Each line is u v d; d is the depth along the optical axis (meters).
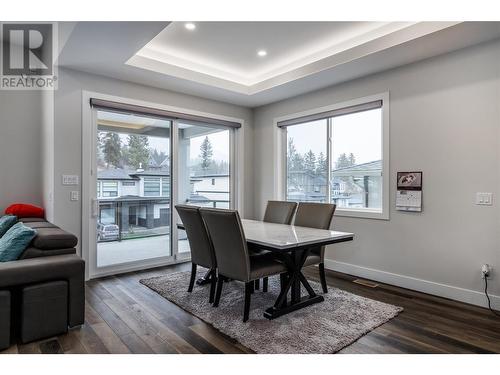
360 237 4.00
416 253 3.48
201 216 2.99
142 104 4.24
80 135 3.75
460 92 3.15
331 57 3.65
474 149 3.06
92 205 3.87
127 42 3.00
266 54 3.96
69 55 3.30
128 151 4.23
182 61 4.16
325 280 3.56
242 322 2.60
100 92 3.89
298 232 3.06
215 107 5.05
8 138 4.05
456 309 2.92
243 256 2.61
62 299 2.39
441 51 3.21
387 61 3.47
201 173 5.02
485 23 2.65
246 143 5.50
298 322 2.61
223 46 3.73
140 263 4.29
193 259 3.27
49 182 3.71
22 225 2.76
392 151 3.68
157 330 2.47
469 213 3.09
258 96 4.82
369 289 3.51
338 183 4.43
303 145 4.91
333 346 2.22
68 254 2.62
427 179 3.39
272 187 5.23
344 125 4.36
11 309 2.33
